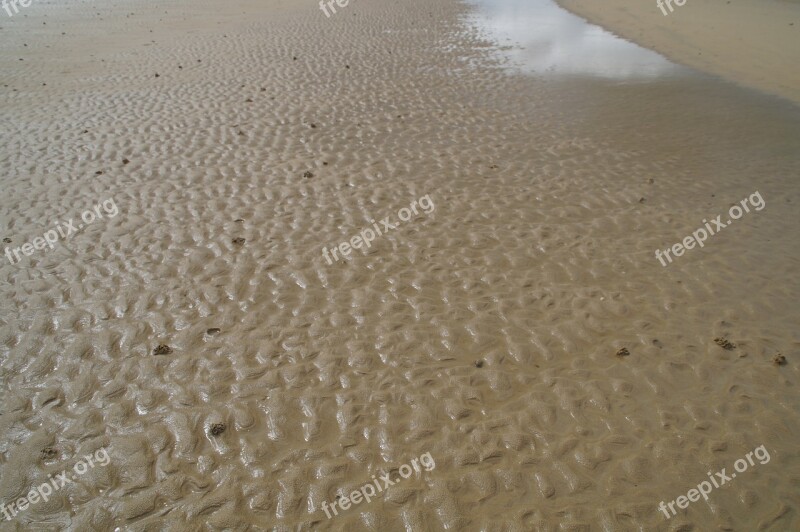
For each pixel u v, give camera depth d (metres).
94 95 10.52
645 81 11.48
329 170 7.62
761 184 7.30
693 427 3.98
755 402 4.17
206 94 10.63
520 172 7.63
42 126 9.05
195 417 4.05
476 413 4.09
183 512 3.45
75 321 4.91
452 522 3.41
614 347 4.68
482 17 17.75
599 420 4.04
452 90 10.95
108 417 4.05
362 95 10.65
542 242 6.08
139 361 4.51
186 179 7.34
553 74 11.95
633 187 7.23
